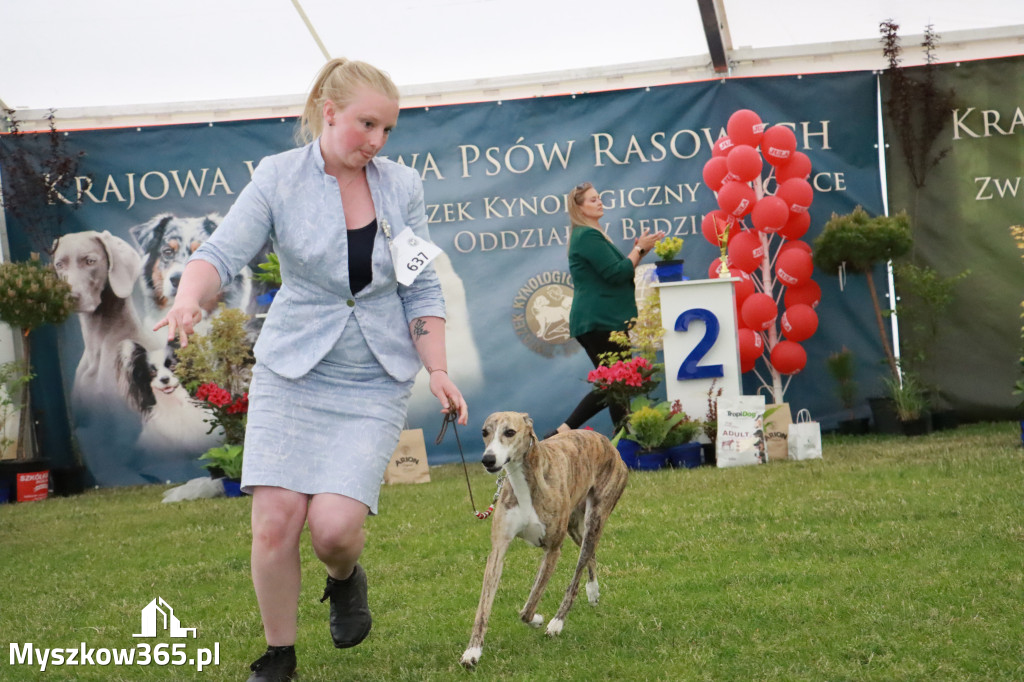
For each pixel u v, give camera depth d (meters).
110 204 9.72
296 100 9.91
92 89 9.45
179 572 5.06
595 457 4.02
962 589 3.78
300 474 2.87
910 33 9.48
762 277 9.27
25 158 9.64
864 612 3.58
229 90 9.66
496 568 3.45
